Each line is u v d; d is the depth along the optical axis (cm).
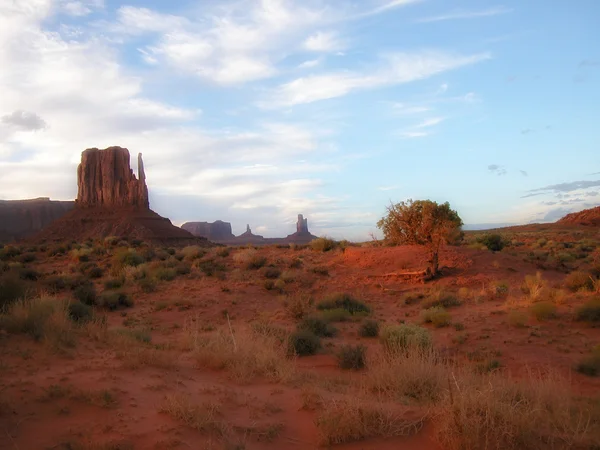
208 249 5050
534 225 10638
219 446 526
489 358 1297
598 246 5409
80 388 674
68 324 1101
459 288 2773
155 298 2755
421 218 3083
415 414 638
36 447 501
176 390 723
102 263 4159
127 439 527
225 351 969
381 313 2319
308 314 2011
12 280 1310
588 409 720
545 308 1708
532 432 564
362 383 875
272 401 712
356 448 548
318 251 4369
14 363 801
